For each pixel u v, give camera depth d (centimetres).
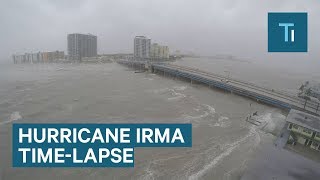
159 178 3441
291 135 4400
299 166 3403
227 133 5031
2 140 4678
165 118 5931
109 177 3484
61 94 8688
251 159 3878
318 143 4094
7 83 11194
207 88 10594
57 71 17462
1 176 3534
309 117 4669
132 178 3453
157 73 16562
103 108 6794
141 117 5984
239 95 9044
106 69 19488
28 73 15938
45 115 6156
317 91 8638
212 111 6631
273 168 3384
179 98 8231
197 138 4738
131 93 8975
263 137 4856
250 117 6081
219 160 3912
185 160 3906
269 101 7588
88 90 9506
